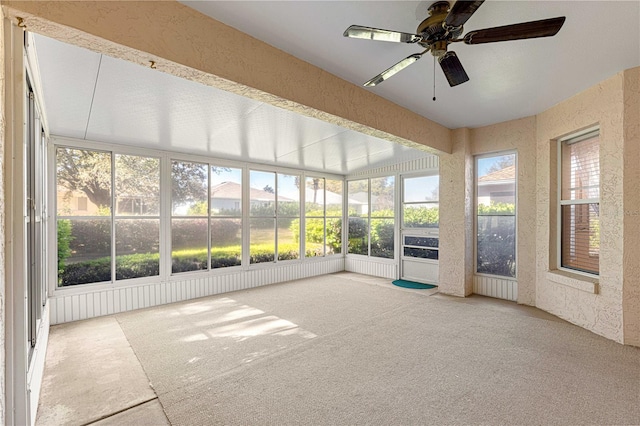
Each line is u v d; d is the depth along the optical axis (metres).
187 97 3.02
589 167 3.67
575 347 3.05
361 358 2.88
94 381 2.53
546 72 3.08
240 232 5.94
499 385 2.39
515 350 3.00
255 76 2.47
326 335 3.47
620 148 3.12
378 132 3.78
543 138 4.22
